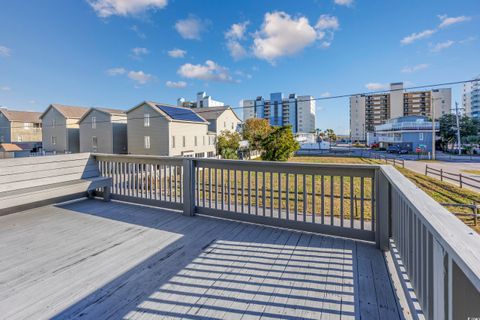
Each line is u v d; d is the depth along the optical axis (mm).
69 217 3232
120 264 2043
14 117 31922
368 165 2379
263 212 2936
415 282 1351
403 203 1669
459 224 875
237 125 30906
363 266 2002
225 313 1473
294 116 65812
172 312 1481
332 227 2600
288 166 2756
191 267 2000
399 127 32688
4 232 2719
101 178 3920
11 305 1537
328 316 1439
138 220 3129
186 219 3174
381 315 1437
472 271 573
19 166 3232
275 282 1790
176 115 20906
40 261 2088
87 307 1523
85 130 23375
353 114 62219
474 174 13125
